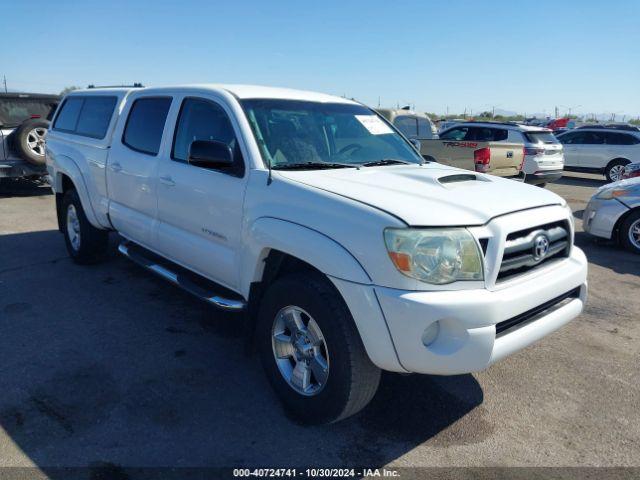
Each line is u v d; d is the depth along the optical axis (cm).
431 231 268
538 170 1231
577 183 1645
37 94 1122
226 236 368
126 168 479
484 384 376
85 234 576
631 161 1585
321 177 335
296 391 321
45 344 412
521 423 330
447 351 265
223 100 389
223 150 341
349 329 285
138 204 470
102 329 442
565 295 330
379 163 405
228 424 318
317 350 309
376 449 301
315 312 297
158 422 317
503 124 1291
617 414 343
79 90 635
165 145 434
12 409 325
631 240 753
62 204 622
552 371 397
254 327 360
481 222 279
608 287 598
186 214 406
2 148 990
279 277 348
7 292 520
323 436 310
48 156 641
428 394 360
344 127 426
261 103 391
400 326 264
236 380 368
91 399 339
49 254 655
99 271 588
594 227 781
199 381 364
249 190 346
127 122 498
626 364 411
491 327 269
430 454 298
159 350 408
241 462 286
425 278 265
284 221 314
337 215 290
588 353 429
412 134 1327
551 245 323
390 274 266
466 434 317
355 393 291
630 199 743
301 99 422
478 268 273
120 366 382
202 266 402
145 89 489
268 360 338
